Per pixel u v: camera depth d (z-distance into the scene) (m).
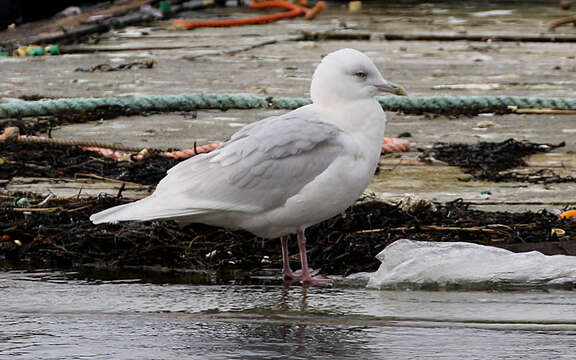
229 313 8.13
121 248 10.36
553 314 7.98
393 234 10.38
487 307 8.24
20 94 19.47
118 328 7.67
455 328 7.59
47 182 13.01
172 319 7.93
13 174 13.30
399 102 17.83
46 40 27.27
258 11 35.59
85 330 7.61
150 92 19.66
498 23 31.16
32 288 9.06
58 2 33.34
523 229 10.45
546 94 19.20
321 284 9.28
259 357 6.88
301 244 9.48
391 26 30.61
